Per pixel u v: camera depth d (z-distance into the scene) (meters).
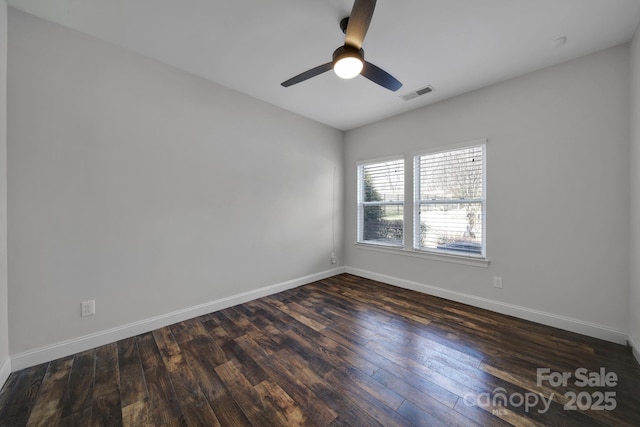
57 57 1.93
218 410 1.47
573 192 2.32
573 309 2.34
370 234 4.09
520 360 1.91
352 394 1.59
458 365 1.86
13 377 1.73
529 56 2.27
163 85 2.44
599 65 2.18
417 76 2.60
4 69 1.70
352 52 1.68
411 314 2.72
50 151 1.91
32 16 1.84
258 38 2.09
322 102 3.25
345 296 3.28
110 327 2.19
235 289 3.00
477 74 2.56
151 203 2.39
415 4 1.71
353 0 1.70
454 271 3.10
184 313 2.61
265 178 3.28
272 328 2.44
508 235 2.68
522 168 2.58
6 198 1.74
